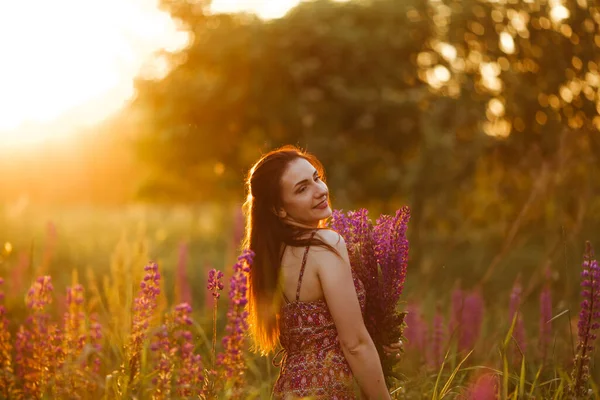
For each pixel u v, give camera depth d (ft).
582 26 17.38
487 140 23.24
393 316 8.64
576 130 18.43
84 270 25.32
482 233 27.71
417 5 27.04
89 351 9.12
